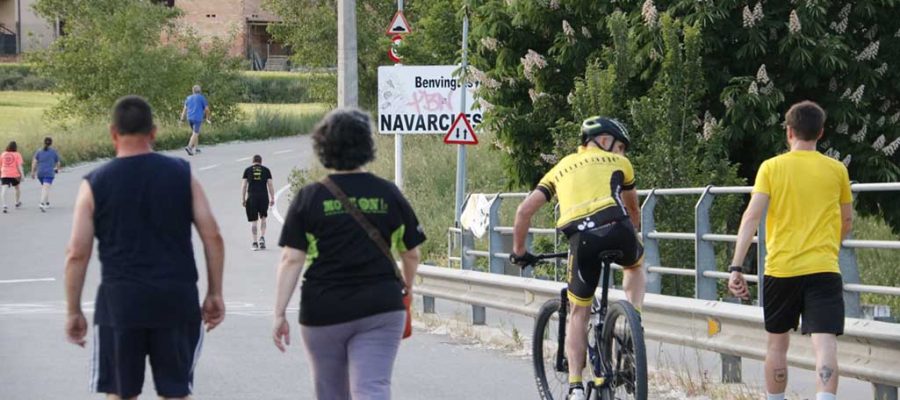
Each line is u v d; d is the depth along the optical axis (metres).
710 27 34.09
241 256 51.00
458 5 44.97
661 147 31.89
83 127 101.00
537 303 26.58
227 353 25.00
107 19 108.88
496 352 25.41
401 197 13.18
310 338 12.95
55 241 53.69
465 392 20.59
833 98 34.88
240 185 76.06
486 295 28.89
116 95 108.38
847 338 17.88
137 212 12.70
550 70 38.09
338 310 12.75
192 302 12.89
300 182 67.38
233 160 91.88
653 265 26.30
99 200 12.73
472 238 36.12
